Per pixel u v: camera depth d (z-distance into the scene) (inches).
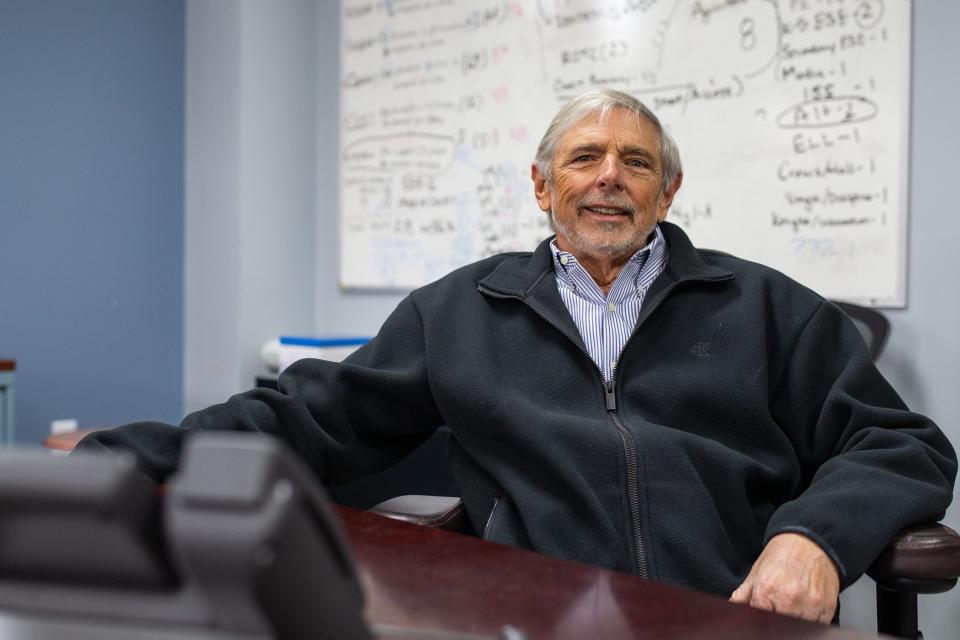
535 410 44.8
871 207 67.1
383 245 100.0
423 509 43.6
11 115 89.4
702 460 43.7
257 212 100.3
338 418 46.1
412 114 96.7
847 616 69.2
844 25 67.7
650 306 46.9
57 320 93.9
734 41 73.4
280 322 103.4
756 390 44.7
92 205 96.3
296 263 104.8
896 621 36.3
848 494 35.5
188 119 104.2
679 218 77.0
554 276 49.9
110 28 97.1
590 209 49.9
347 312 104.3
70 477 11.3
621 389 46.5
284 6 102.3
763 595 32.3
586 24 82.6
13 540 12.0
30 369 91.9
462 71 92.4
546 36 85.5
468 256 92.7
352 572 14.3
